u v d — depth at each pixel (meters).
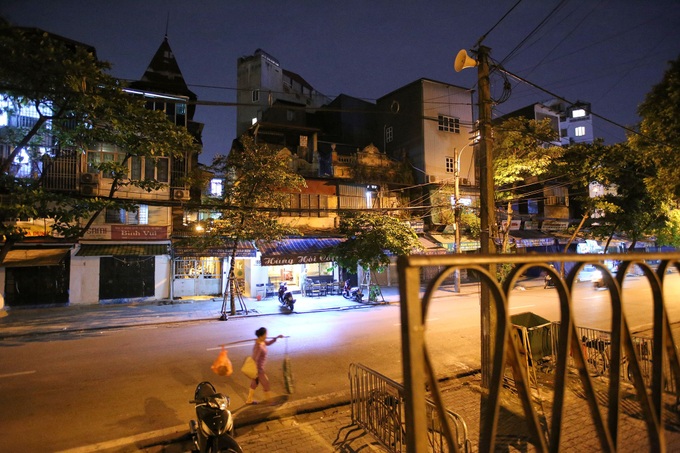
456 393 7.38
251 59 37.59
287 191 22.72
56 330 13.16
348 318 15.16
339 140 32.66
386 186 26.30
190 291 20.97
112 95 10.70
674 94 8.55
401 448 4.93
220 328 13.48
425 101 28.73
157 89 21.77
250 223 15.41
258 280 21.86
